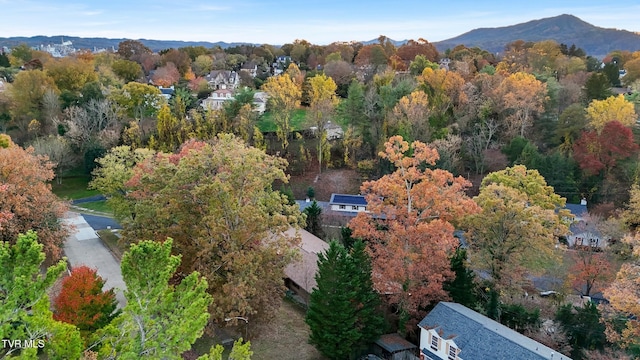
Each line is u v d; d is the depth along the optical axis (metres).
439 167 57.12
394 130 62.97
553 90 72.00
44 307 13.79
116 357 14.84
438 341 29.98
